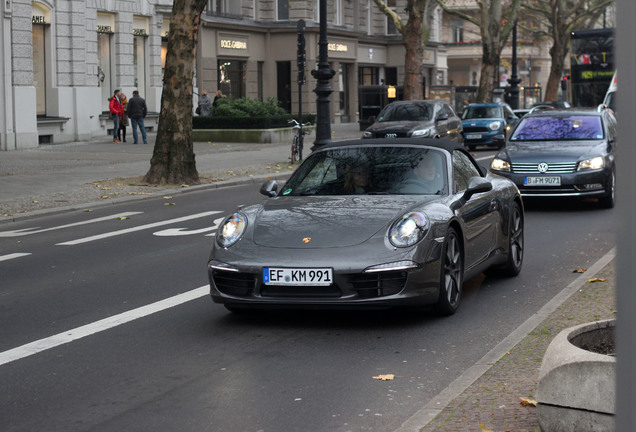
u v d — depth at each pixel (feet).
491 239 33.30
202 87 174.60
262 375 22.65
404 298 26.40
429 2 149.89
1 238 51.11
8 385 22.15
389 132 95.81
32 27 126.52
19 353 25.30
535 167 57.21
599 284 31.63
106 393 21.30
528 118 62.95
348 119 215.92
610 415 15.49
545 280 35.32
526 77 336.29
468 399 18.94
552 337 24.03
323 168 32.04
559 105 163.84
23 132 118.83
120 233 51.34
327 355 24.57
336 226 27.48
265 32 194.29
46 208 62.90
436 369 23.00
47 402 20.67
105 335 27.30
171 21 77.92
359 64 222.89
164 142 78.13
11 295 34.17
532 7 233.55
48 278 37.68
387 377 22.12
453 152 32.68
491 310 30.07
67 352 25.34
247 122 134.41
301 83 101.35
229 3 183.93
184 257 42.16
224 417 19.33
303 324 28.35
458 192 30.86
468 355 24.39
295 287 26.43
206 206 64.59
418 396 20.68
